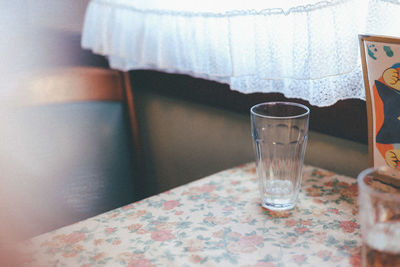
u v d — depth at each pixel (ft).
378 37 2.04
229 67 3.08
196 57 3.28
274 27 2.60
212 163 3.73
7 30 3.53
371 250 1.59
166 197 2.37
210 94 3.48
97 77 3.82
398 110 2.10
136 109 4.32
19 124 3.65
